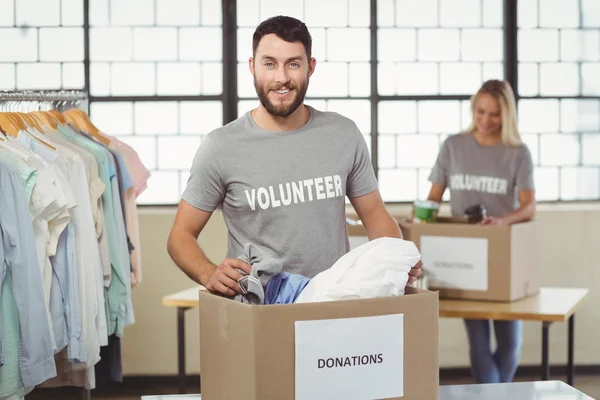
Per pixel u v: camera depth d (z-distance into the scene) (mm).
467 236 3877
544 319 3635
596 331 5750
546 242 5695
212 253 5582
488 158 4191
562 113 5934
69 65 5688
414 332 1786
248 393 1689
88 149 3727
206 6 5730
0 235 2773
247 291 1853
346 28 5809
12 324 2811
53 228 3111
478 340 4164
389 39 5832
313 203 2354
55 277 3203
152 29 5719
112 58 5711
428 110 5883
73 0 5664
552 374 5770
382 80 5848
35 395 5539
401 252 1805
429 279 3936
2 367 2789
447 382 5652
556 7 5883
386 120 5859
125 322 3758
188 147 5773
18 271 2797
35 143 3316
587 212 5695
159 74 5742
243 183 2348
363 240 4008
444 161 4316
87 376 3561
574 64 5914
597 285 5711
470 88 5895
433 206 4039
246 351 1686
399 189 5898
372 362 1749
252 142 2363
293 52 2213
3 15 5633
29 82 5672
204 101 5762
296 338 1688
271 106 2256
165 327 5602
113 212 3760
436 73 5875
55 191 3037
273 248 2350
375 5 5801
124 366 5613
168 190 5781
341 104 5836
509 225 3822
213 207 2422
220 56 5758
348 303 1719
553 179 5961
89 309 3383
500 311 3666
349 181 2492
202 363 1864
